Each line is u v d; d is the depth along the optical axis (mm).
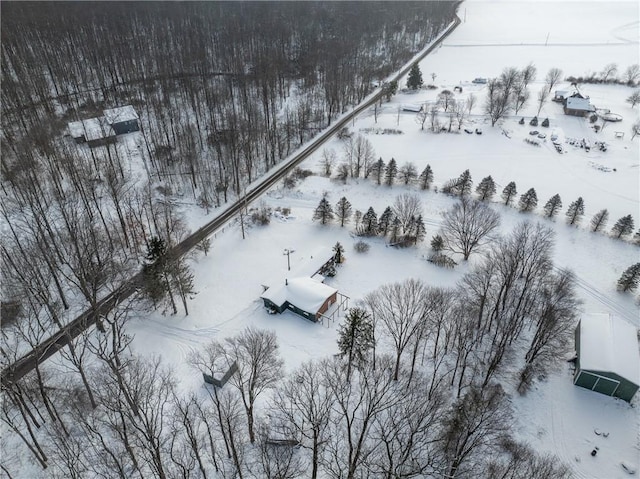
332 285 71500
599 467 47625
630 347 56094
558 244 81062
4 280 65938
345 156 112312
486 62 197375
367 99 153125
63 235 75000
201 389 53719
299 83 159625
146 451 45500
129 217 81000
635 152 115500
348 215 85312
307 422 48375
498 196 95750
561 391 55469
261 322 64938
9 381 45000
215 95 130250
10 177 86000
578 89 154625
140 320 64938
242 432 48312
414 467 41188
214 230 85938
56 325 63125
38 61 146000
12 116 120625
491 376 56031
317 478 43875
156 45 172875
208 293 70438
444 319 57719
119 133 118688
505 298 60188
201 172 99750
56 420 49906
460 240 76562
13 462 46219
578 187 100188
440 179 103312
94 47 158125
